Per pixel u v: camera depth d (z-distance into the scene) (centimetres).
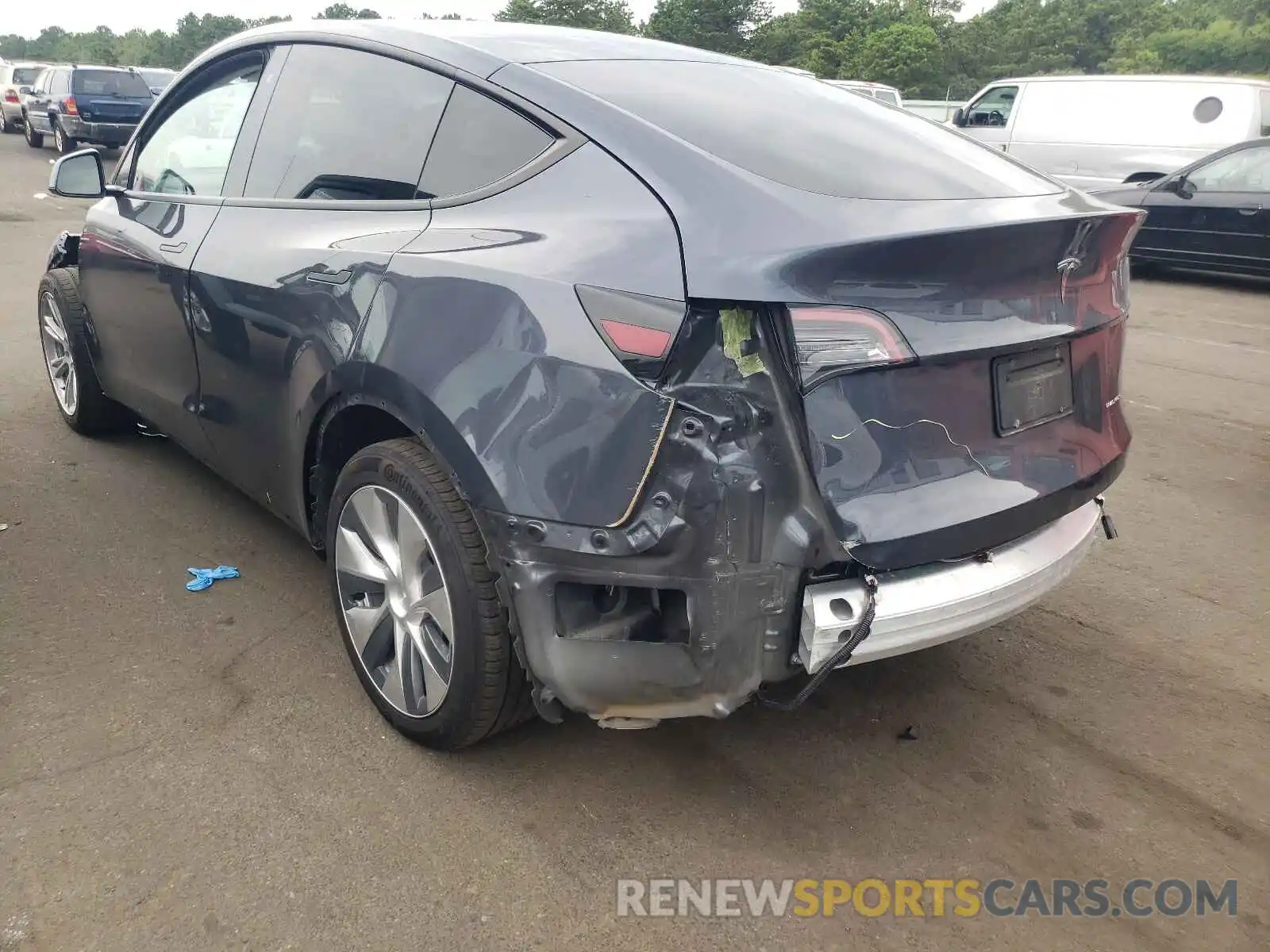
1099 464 260
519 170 245
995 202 236
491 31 298
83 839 228
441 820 241
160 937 204
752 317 196
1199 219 1027
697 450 197
